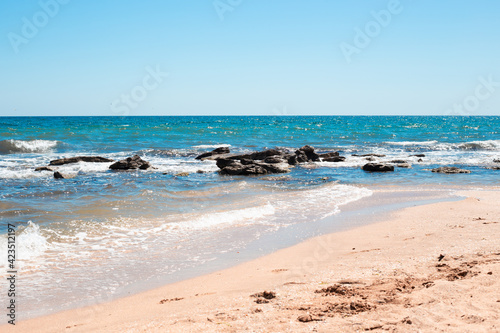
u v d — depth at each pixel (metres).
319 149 41.44
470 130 75.75
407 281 6.18
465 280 5.87
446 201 15.45
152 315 5.78
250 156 29.58
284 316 5.16
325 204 14.98
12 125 73.50
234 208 14.02
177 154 35.09
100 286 7.30
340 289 6.03
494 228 9.96
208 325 4.99
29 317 6.07
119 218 12.32
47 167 24.11
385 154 37.06
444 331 4.37
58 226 11.23
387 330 4.54
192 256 9.04
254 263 8.51
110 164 27.55
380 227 11.43
